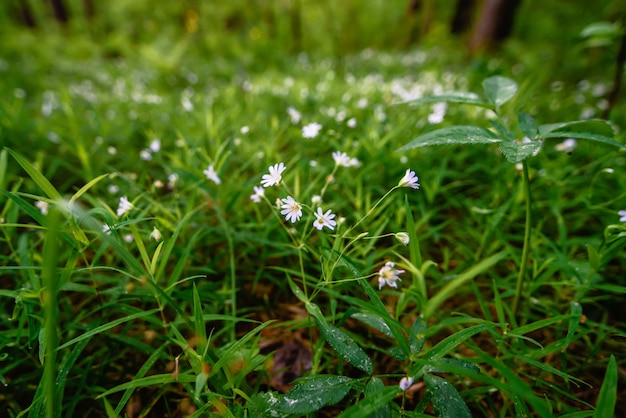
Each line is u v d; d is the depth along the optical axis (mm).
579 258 443
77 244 271
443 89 1019
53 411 194
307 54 2387
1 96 1061
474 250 472
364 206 506
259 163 609
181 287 418
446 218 552
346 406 306
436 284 373
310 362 353
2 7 3232
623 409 315
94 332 250
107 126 745
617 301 402
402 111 824
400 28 2773
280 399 235
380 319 291
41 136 759
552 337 372
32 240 452
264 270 454
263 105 970
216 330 382
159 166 683
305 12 2953
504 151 253
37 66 1845
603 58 1255
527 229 308
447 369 200
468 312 401
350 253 401
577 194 537
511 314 320
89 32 3023
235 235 425
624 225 282
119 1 3445
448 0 2988
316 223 284
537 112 865
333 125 755
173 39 2818
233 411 258
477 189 581
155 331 375
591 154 586
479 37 1936
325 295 419
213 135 660
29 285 339
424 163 591
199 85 1524
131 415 318
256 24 3061
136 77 1652
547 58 1543
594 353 339
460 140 267
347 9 2662
